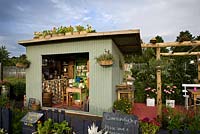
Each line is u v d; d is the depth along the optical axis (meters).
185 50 10.54
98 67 5.52
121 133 2.97
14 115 3.93
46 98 6.77
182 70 9.22
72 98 7.64
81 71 7.86
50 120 3.38
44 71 7.31
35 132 3.34
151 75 8.70
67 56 8.26
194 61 9.34
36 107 6.13
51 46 6.25
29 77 6.69
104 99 5.44
